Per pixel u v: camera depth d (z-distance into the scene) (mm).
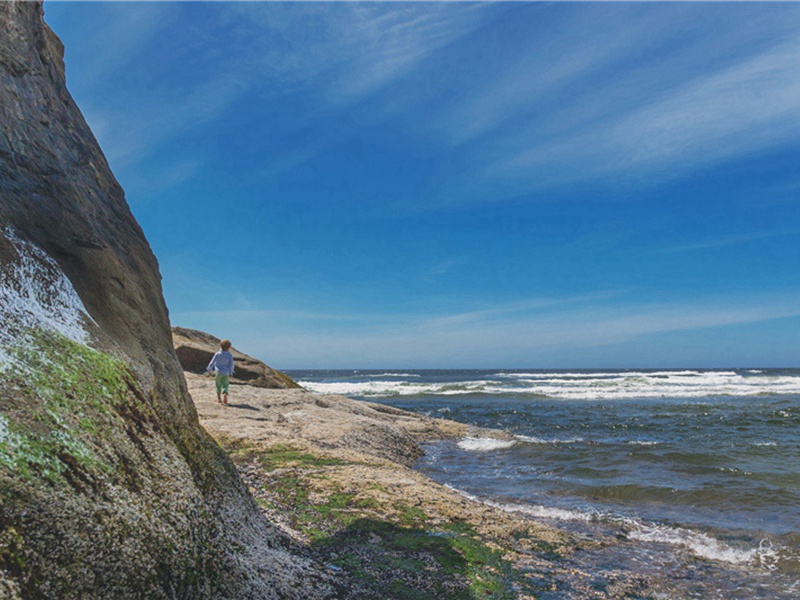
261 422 13539
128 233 5965
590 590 6633
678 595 6734
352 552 6637
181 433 4824
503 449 17969
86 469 3123
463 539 7656
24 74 4891
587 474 13953
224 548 4348
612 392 47031
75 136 5598
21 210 4340
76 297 4449
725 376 71250
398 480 9930
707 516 10227
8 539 2426
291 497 8328
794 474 13664
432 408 34875
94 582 2775
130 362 4570
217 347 24969
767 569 7652
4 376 3072
